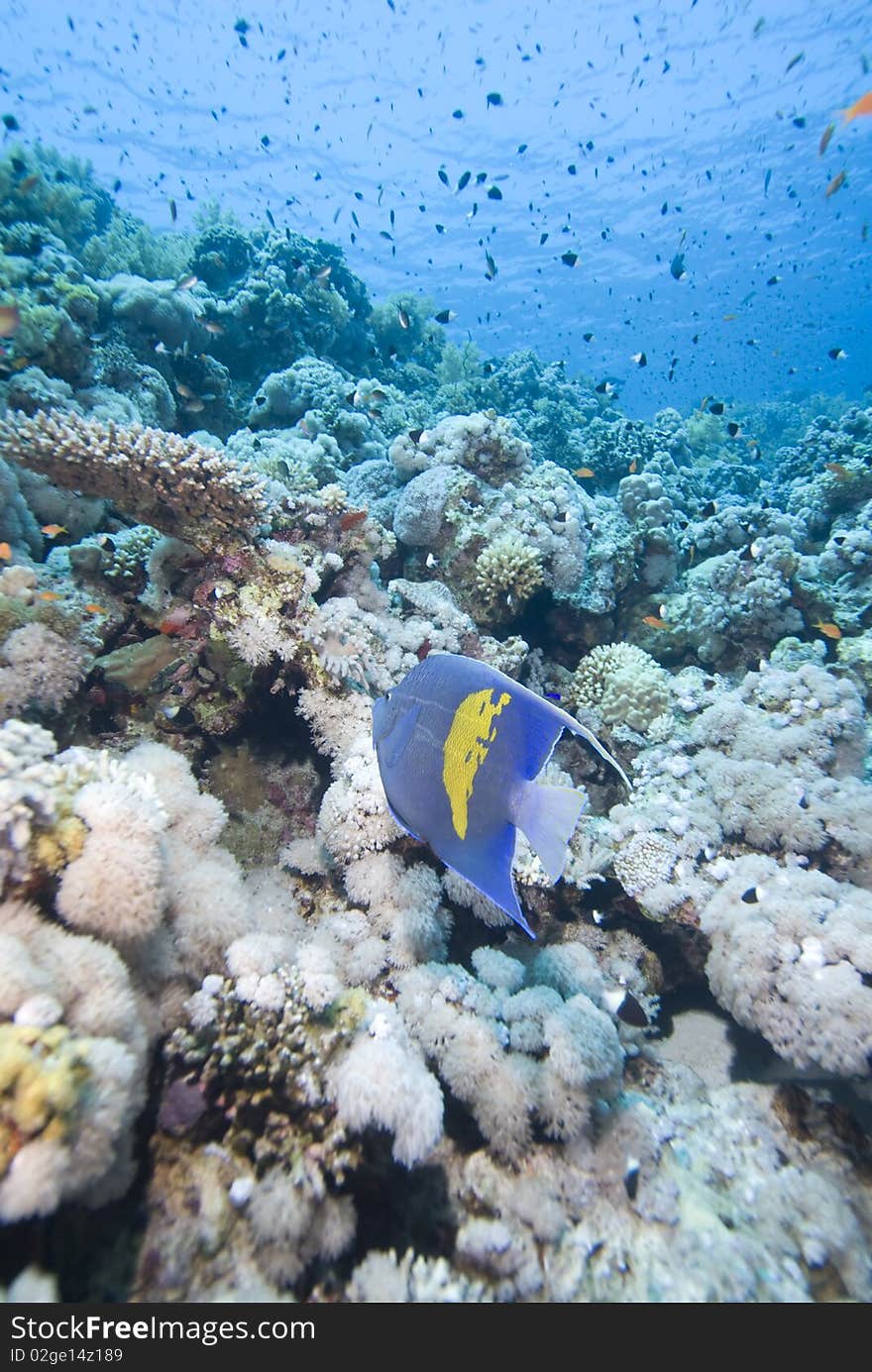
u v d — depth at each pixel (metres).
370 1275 2.11
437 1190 2.50
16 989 1.74
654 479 8.10
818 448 12.66
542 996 2.96
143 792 2.48
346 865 3.51
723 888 3.81
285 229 15.93
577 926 4.05
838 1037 2.91
